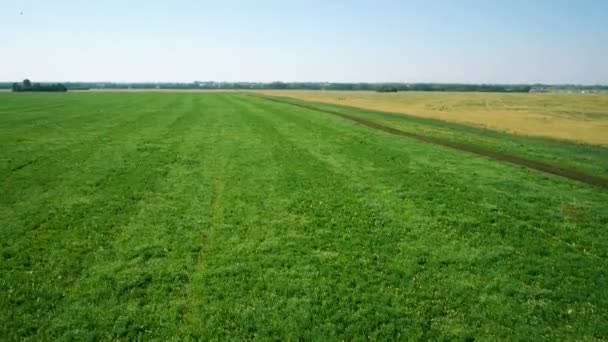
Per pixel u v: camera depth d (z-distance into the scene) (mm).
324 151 29609
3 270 11414
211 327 9305
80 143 29969
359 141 34344
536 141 39062
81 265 11859
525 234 15156
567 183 22516
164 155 26719
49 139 31234
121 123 43156
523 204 18547
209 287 10898
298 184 20734
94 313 9656
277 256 12781
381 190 20047
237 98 107562
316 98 123062
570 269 12594
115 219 15320
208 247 13312
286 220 15844
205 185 20141
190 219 15633
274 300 10422
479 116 66500
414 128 45188
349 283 11336
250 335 9102
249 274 11672
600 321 10000
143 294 10531
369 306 10266
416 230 15188
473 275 12055
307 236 14406
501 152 32000
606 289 11508
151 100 91125
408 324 9656
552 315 10211
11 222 14641
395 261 12742
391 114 64938
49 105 69312
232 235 14289
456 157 28594
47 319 9375
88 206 16562
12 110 56719
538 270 12461
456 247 13859
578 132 47469
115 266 11844
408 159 27422
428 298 10805
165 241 13625
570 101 121188
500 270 12398
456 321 9859
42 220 14961
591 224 16359
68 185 19234
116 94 132125
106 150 27672
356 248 13555
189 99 97750
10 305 9844
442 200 18688
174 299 10352
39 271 11422
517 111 79750
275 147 30734
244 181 21031
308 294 10711
